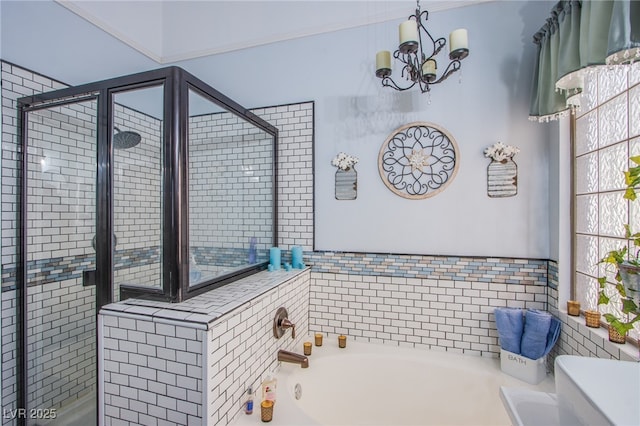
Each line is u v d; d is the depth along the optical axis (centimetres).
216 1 234
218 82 231
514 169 174
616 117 126
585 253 147
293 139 211
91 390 147
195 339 106
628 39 92
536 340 155
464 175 181
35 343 159
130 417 117
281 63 217
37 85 166
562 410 74
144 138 137
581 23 116
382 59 156
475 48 181
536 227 171
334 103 204
